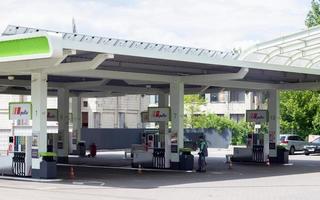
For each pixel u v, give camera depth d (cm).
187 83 2975
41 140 2356
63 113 3638
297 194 1855
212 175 2633
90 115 6056
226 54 2711
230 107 6812
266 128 4809
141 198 1723
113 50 2153
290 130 5094
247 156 3591
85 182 2253
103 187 2053
